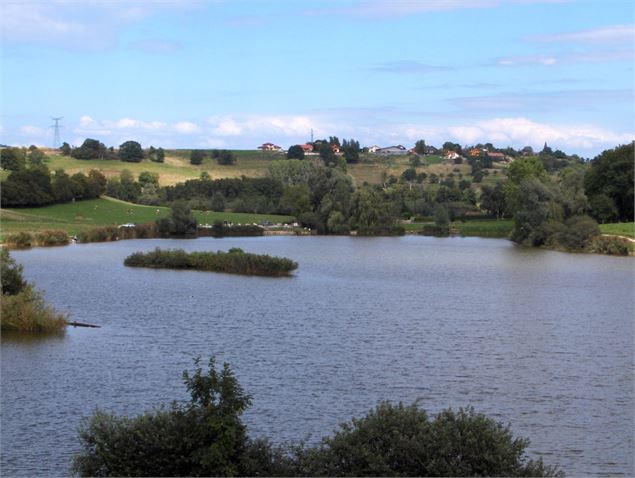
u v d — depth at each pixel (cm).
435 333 6097
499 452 2386
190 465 2448
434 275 10462
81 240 15338
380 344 5609
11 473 3041
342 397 4159
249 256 10600
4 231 14938
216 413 2447
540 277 10256
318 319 6719
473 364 4994
